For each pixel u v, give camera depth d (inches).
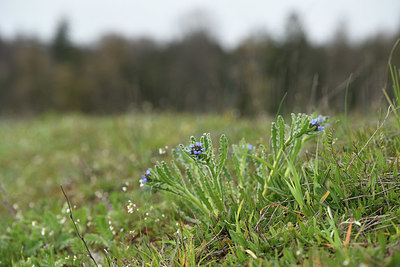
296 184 69.4
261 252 63.1
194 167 80.4
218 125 209.6
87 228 109.0
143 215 94.5
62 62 1691.7
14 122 591.5
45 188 179.8
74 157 233.9
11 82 1622.8
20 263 86.7
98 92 1392.7
